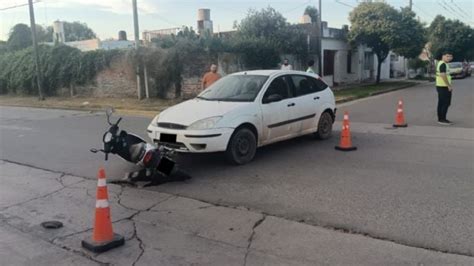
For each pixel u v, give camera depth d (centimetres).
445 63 1182
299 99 896
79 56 2491
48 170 771
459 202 545
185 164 773
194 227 490
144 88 2200
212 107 762
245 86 839
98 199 440
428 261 396
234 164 756
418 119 1304
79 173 743
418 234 454
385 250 420
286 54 2602
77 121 1502
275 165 758
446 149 866
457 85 2967
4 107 2248
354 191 601
